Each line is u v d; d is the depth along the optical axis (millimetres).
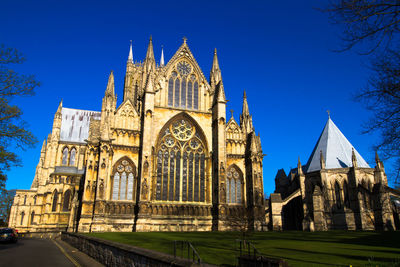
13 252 45219
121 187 80188
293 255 33000
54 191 123250
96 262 36344
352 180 98500
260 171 89312
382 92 22312
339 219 96562
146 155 80500
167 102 90812
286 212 109312
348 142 111688
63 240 77562
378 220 89188
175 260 19953
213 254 33812
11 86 42531
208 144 90625
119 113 85125
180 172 86562
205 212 84562
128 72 150625
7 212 168625
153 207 80750
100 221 73312
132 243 45906
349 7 18578
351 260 28719
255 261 21109
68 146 137125
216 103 91438
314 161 111125
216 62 100750
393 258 29562
